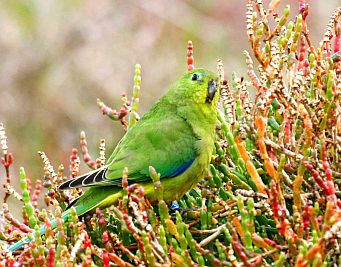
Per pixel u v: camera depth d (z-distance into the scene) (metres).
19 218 20.69
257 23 10.20
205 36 25.08
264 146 8.26
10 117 23.30
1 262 8.42
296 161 8.73
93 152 22.11
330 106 8.69
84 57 24.48
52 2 25.56
